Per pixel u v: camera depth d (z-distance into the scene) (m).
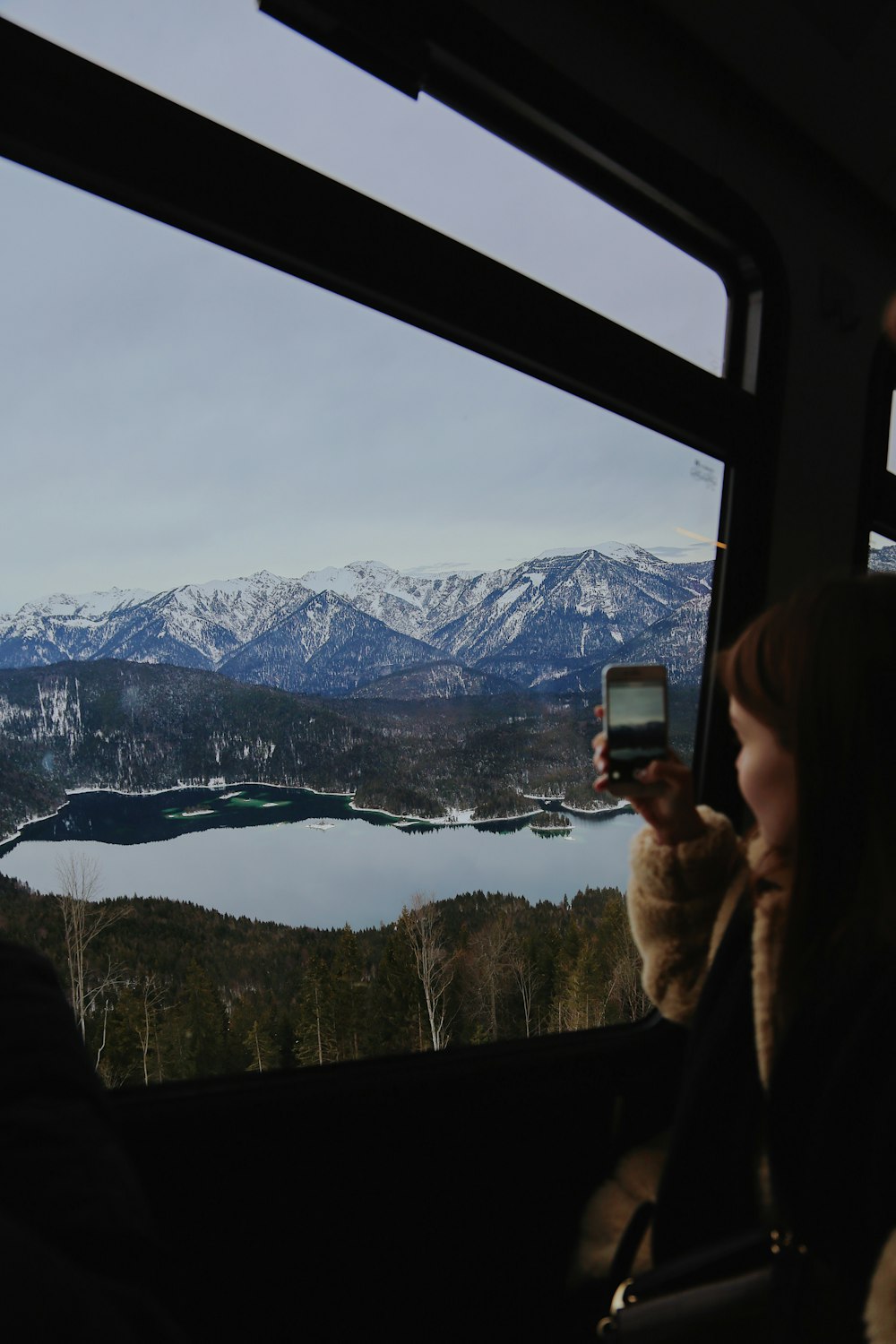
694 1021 0.72
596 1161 1.36
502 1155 1.26
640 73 1.34
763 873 0.63
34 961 0.35
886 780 0.51
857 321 1.71
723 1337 0.56
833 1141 0.52
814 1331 0.53
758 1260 0.57
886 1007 0.52
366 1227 1.14
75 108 0.86
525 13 1.20
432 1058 1.25
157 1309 0.21
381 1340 1.15
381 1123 1.15
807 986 0.55
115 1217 0.23
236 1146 1.04
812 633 0.54
